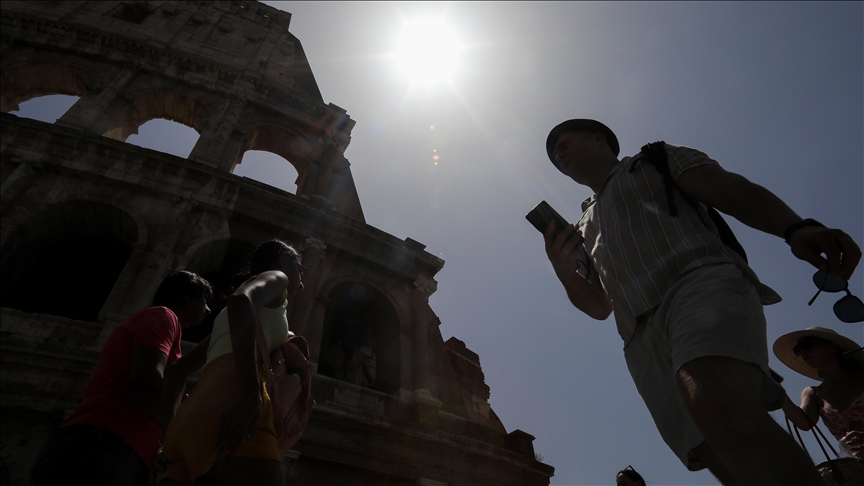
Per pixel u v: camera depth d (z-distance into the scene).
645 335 2.60
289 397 3.57
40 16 23.61
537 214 3.93
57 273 18.73
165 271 16.58
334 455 14.99
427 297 22.16
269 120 25.20
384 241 22.20
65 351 13.02
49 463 3.81
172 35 27.14
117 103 21.44
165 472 3.16
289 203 20.66
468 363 23.89
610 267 2.89
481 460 17.55
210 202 19.03
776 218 2.29
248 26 30.78
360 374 21.03
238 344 3.05
